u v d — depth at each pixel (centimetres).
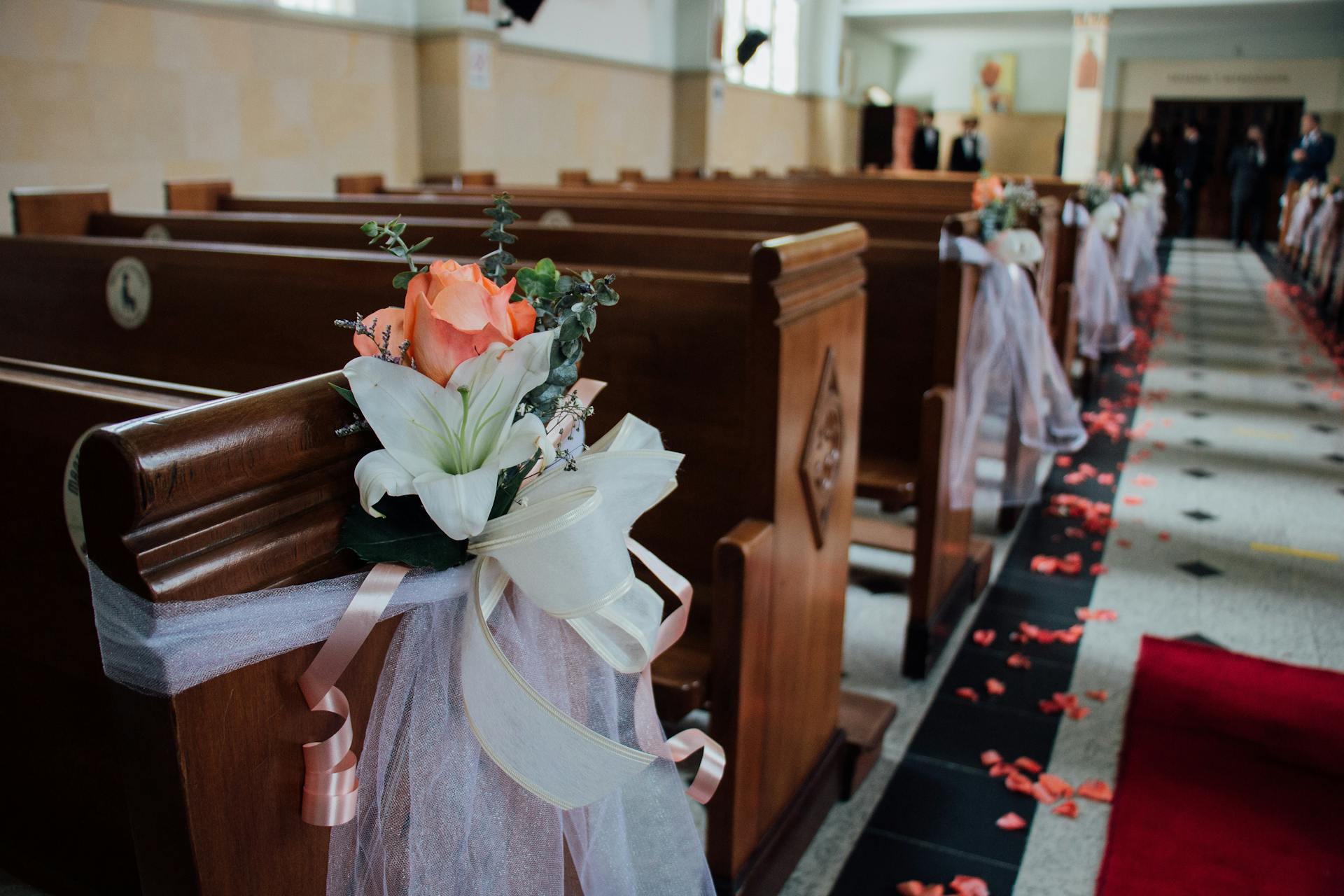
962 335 277
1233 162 1404
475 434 92
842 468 211
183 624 81
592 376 207
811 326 183
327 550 94
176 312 235
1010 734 247
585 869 123
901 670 278
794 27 1476
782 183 723
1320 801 218
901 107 1870
